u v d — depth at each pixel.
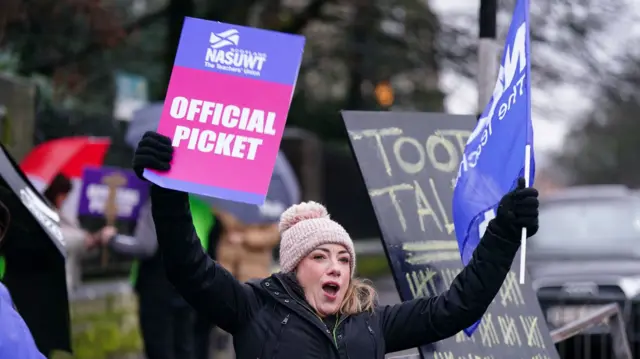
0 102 14.91
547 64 31.02
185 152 5.59
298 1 37.00
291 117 40.56
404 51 35.31
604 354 10.78
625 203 17.44
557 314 13.74
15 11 7.84
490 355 7.79
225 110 5.66
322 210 6.07
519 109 6.03
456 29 33.19
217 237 12.77
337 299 5.81
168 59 28.44
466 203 6.42
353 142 7.92
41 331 7.81
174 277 5.62
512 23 6.25
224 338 16.91
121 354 15.81
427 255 7.75
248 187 5.55
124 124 22.27
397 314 6.02
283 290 5.84
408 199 7.89
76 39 26.67
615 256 15.96
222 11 30.03
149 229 11.70
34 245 7.52
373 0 33.62
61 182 11.97
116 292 17.45
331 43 37.81
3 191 7.14
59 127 21.00
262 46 5.71
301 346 5.68
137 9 36.19
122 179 12.41
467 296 5.89
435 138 8.23
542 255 16.30
